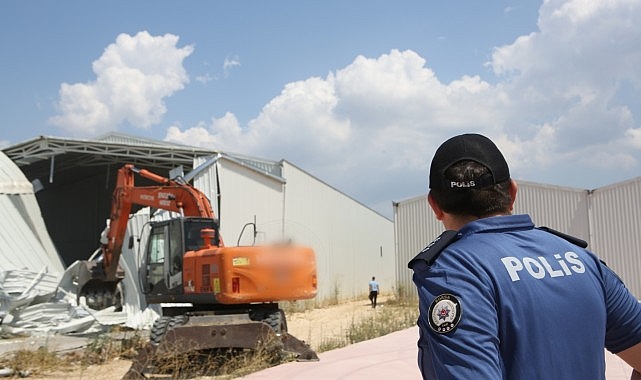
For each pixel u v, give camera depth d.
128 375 9.93
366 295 33.34
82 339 13.77
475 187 1.88
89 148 20.95
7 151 21.05
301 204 26.58
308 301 24.47
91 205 29.31
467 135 1.97
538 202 23.45
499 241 1.81
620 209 21.89
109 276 15.65
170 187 13.55
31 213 18.47
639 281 21.27
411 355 9.70
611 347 1.97
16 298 14.41
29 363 10.79
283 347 10.28
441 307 1.65
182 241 12.27
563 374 1.68
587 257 1.91
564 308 1.73
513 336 1.67
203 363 10.83
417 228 27.30
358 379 7.89
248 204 23.33
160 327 10.78
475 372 1.55
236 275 10.94
